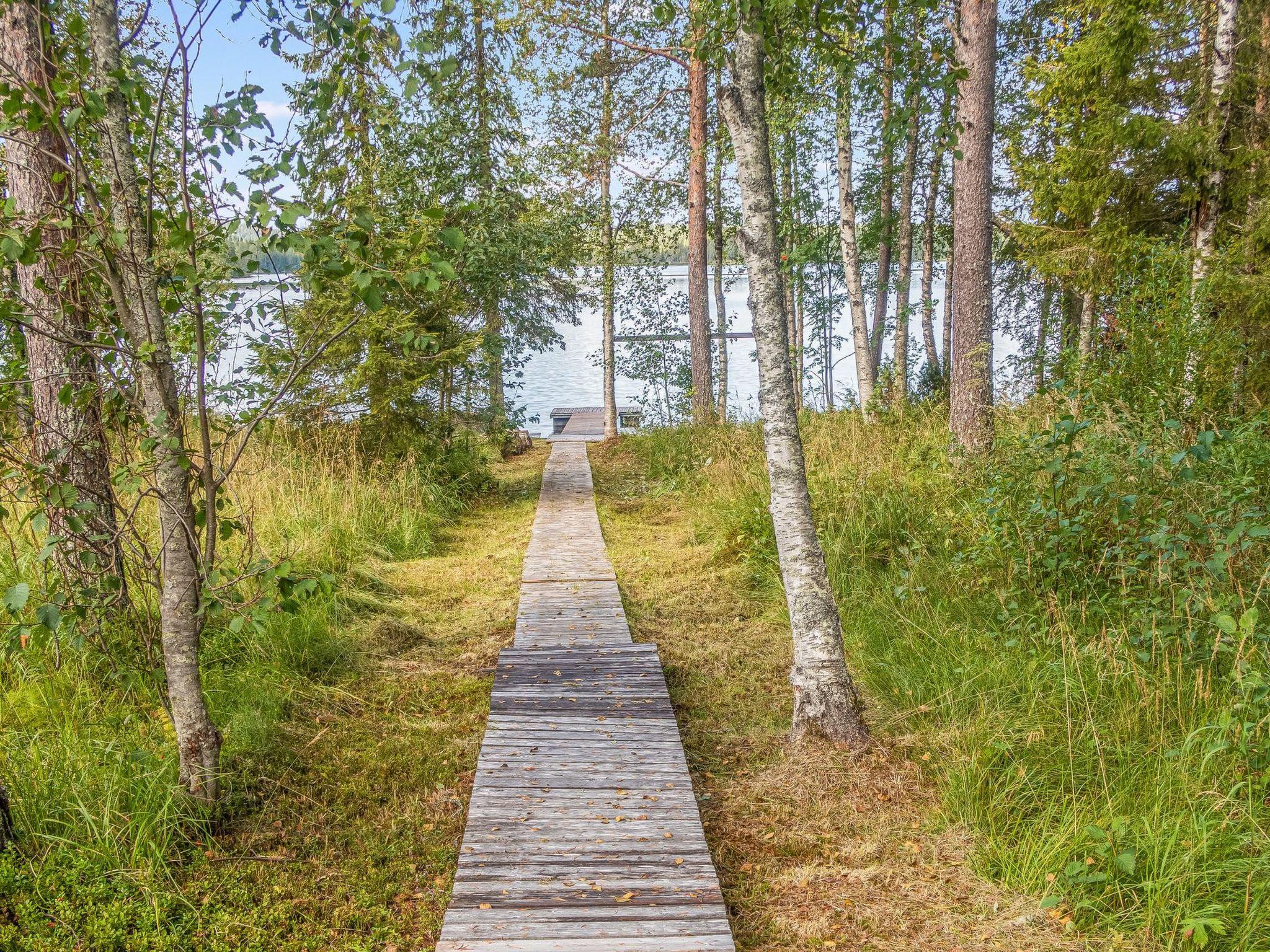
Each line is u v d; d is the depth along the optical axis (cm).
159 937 287
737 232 411
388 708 475
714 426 1334
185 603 347
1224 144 815
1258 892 279
